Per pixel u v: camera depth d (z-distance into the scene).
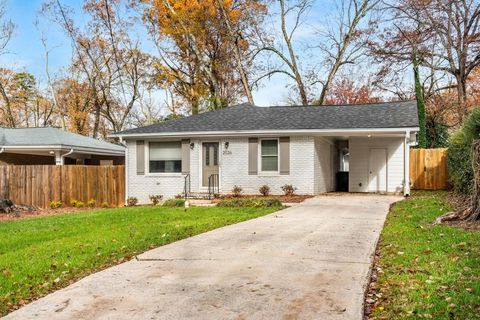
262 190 17.97
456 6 26.58
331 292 4.92
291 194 17.73
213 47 32.25
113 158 27.39
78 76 39.47
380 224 9.80
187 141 19.05
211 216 11.97
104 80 37.28
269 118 19.34
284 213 12.18
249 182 18.45
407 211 11.73
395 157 19.83
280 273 5.74
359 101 34.94
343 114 18.86
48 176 18.58
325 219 10.77
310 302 4.62
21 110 43.88
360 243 7.60
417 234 8.02
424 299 4.51
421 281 5.12
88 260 6.88
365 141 20.19
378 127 16.84
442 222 9.46
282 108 20.84
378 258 6.54
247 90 31.94
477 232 7.92
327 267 5.99
